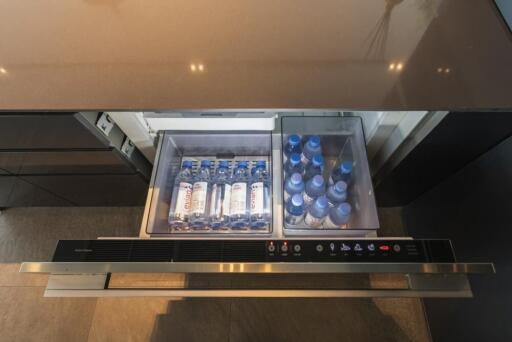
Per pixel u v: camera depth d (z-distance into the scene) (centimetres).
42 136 75
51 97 62
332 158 99
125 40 70
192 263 58
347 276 64
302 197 77
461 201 93
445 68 65
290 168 86
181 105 62
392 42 69
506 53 66
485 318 88
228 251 60
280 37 71
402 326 122
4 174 96
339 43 69
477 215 86
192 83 64
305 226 78
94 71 65
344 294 59
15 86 63
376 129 89
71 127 72
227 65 67
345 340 120
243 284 62
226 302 126
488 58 65
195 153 97
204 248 61
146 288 59
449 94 62
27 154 84
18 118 68
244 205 77
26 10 74
